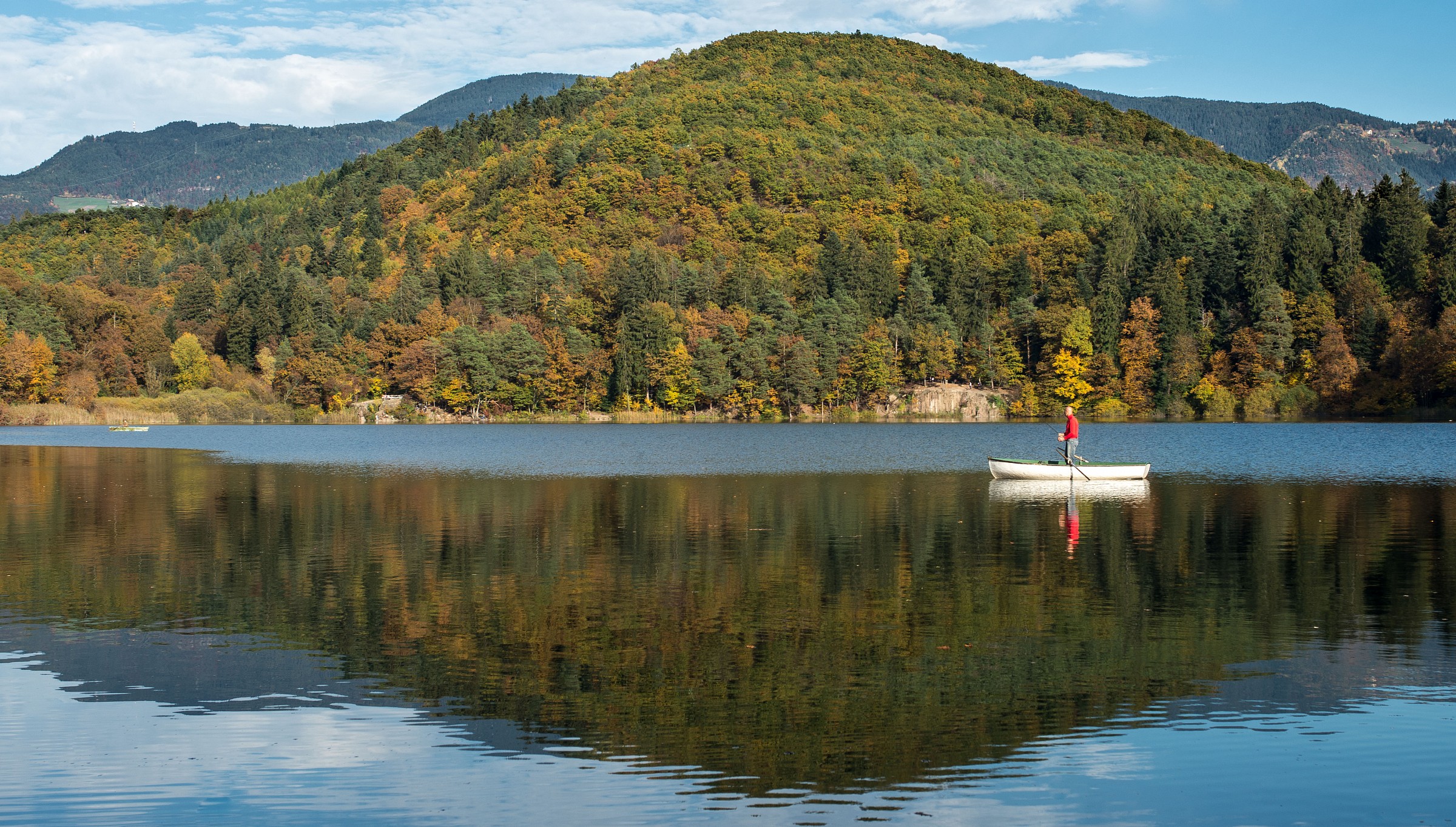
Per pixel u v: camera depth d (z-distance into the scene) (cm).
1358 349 14038
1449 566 2984
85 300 17725
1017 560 3108
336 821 1361
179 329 18012
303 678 1930
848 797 1423
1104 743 1608
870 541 3484
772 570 2939
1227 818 1366
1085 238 17400
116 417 15025
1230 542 3447
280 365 16325
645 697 1816
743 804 1404
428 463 7481
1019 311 16512
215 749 1594
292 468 7000
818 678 1917
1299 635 2206
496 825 1346
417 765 1531
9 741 1622
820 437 11281
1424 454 7931
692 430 13288
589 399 16600
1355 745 1593
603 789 1448
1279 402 14050
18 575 2886
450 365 16100
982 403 16238
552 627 2283
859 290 17100
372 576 2852
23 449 9350
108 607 2481
